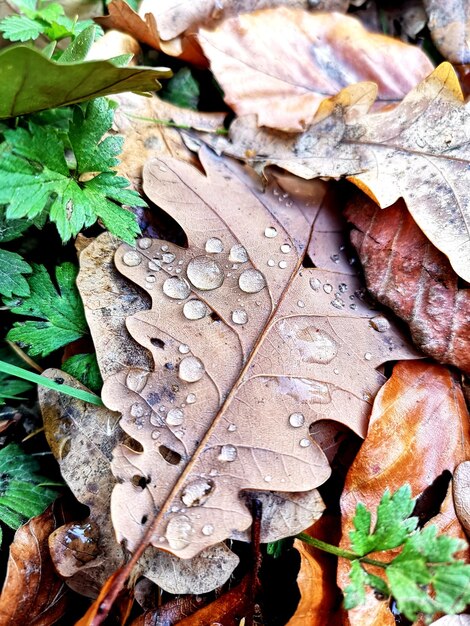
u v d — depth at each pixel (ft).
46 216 0.49
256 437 0.42
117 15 0.60
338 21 0.62
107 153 0.46
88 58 0.57
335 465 0.47
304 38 0.61
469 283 0.48
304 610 0.41
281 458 0.41
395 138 0.52
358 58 0.61
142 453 0.40
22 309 0.47
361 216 0.52
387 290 0.49
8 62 0.38
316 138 0.55
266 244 0.50
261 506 0.41
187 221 0.49
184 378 0.43
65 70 0.39
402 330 0.49
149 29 0.59
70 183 0.45
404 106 0.53
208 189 0.52
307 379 0.45
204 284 0.47
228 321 0.46
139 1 0.63
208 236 0.49
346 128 0.54
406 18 0.69
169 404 0.42
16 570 0.42
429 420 0.46
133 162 0.53
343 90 0.55
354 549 0.38
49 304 0.48
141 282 0.47
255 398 0.43
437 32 0.66
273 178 0.54
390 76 0.61
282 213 0.52
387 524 0.37
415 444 0.45
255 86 0.58
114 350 0.45
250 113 0.57
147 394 0.43
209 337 0.45
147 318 0.45
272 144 0.56
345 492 0.43
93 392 0.45
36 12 0.56
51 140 0.44
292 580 0.46
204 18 0.62
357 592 0.36
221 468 0.40
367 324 0.49
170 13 0.61
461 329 0.47
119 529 0.37
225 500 0.40
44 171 0.44
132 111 0.55
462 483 0.44
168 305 0.46
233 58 0.59
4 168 0.42
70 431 0.44
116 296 0.47
